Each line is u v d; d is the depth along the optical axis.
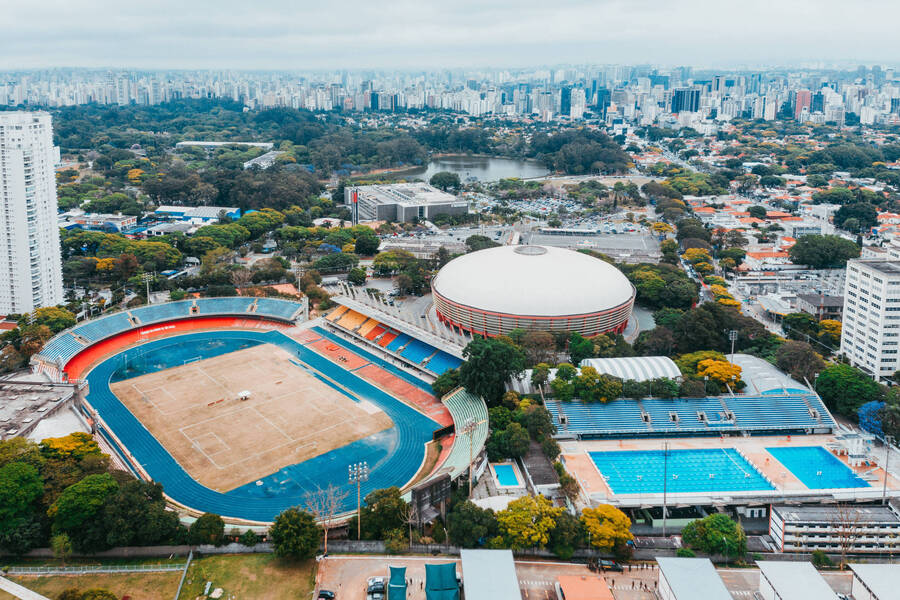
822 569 171.38
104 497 172.00
